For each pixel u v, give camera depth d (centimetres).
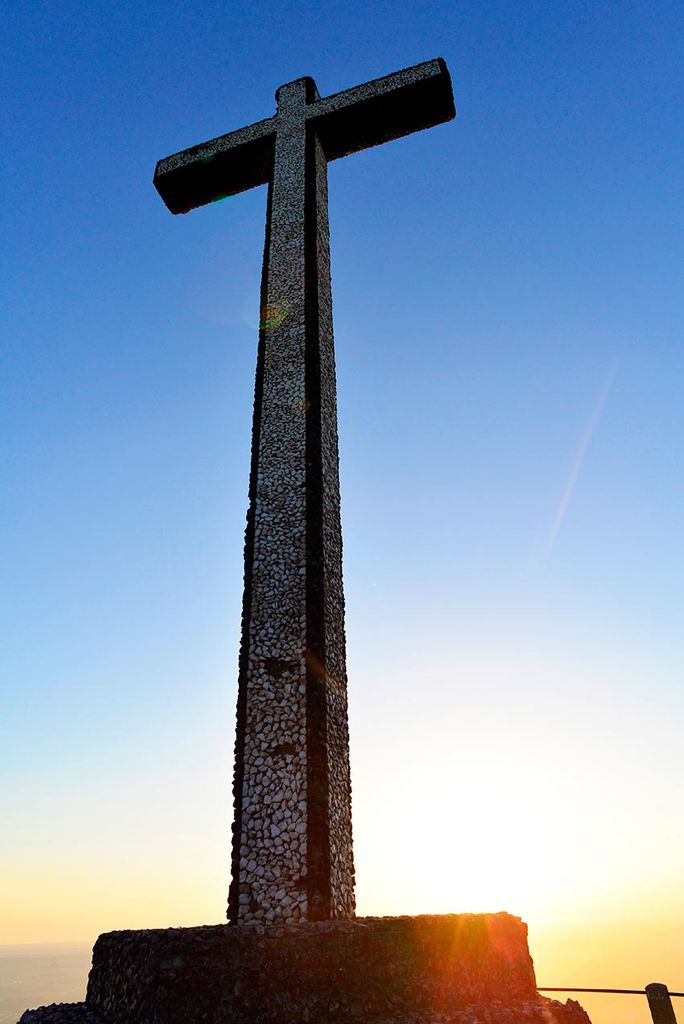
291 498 1039
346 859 868
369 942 660
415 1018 638
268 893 785
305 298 1217
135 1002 545
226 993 538
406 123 1450
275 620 953
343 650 1021
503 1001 745
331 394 1209
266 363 1181
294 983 579
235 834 831
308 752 851
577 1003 741
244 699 910
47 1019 643
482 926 817
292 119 1470
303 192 1346
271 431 1111
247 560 1011
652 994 787
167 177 1513
